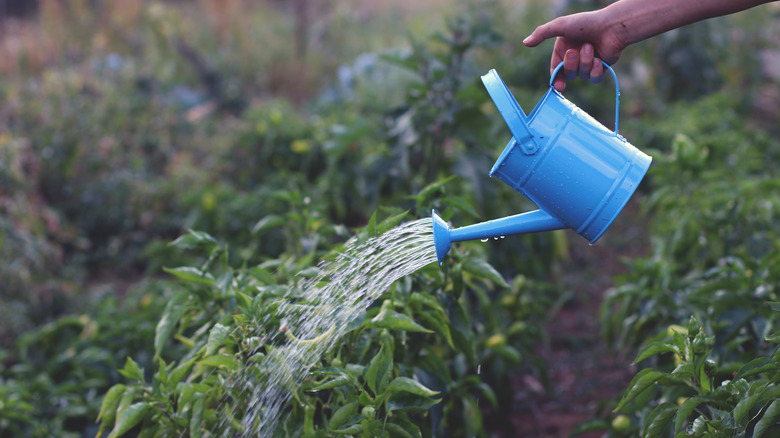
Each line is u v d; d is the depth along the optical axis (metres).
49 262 4.51
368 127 3.73
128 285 4.71
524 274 3.50
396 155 3.42
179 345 2.89
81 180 5.61
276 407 1.63
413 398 1.70
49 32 9.48
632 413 2.25
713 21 7.99
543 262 3.85
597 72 1.67
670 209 3.19
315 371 1.60
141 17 9.95
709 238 2.91
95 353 2.69
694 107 6.53
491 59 7.83
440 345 2.39
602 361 3.50
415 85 3.41
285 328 1.62
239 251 4.18
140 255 4.93
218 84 8.93
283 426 1.66
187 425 1.69
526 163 1.55
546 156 1.53
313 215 2.43
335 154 3.85
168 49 9.66
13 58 8.80
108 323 3.04
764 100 8.49
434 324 1.86
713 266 2.87
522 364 3.32
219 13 11.18
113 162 5.84
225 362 1.64
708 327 2.09
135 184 5.51
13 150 4.75
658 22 1.58
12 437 2.39
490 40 3.37
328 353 1.70
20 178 4.66
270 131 5.64
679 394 1.96
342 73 8.12
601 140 1.54
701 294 2.28
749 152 4.60
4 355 3.02
